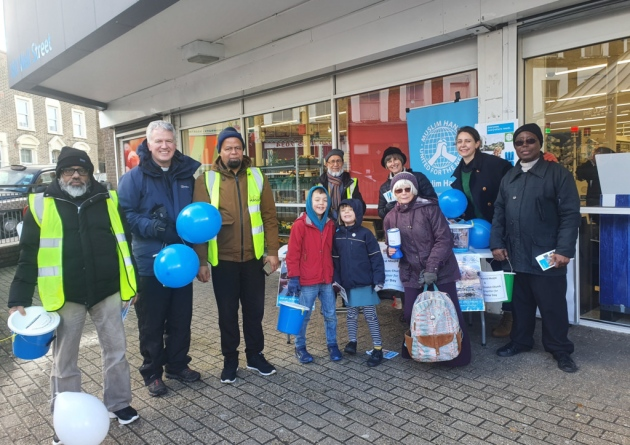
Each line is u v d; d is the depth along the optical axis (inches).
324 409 126.0
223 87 304.2
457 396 129.3
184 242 138.0
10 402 139.3
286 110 289.0
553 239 143.8
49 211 112.2
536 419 115.7
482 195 166.9
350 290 154.5
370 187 249.4
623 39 163.6
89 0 222.8
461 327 145.7
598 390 128.3
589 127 174.7
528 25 177.9
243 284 147.9
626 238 170.9
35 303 253.4
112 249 119.6
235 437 114.5
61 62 275.3
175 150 140.7
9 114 1184.2
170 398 135.4
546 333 147.3
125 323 211.2
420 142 224.2
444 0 191.9
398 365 152.2
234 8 213.0
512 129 182.4
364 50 223.0
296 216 292.8
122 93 386.6
